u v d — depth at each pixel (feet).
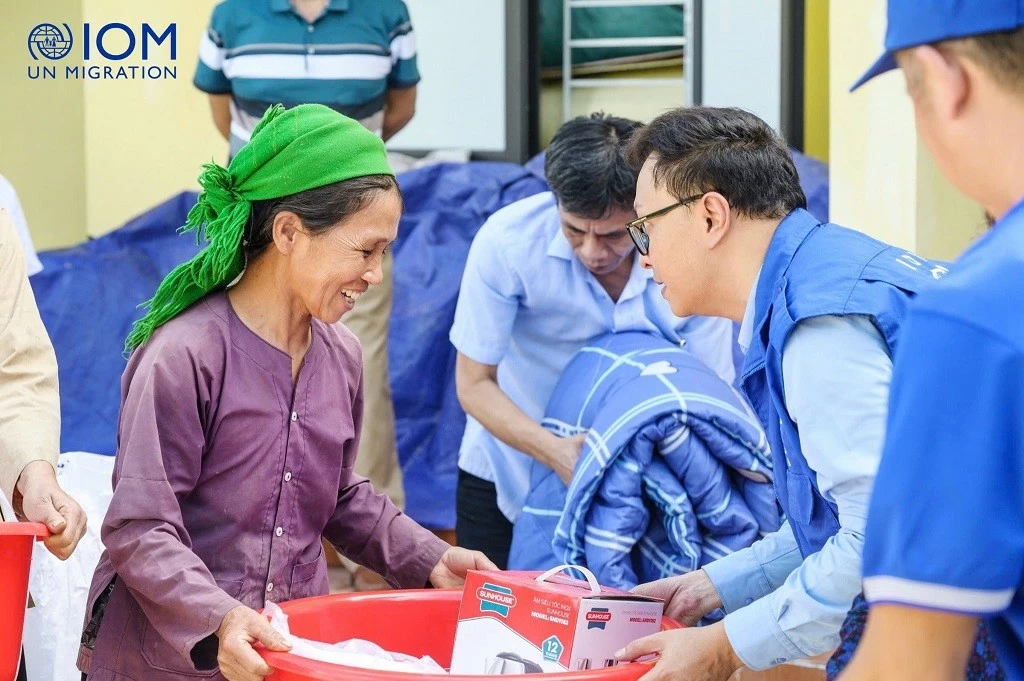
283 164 5.65
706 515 7.38
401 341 14.60
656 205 5.57
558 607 5.36
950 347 3.28
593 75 18.33
